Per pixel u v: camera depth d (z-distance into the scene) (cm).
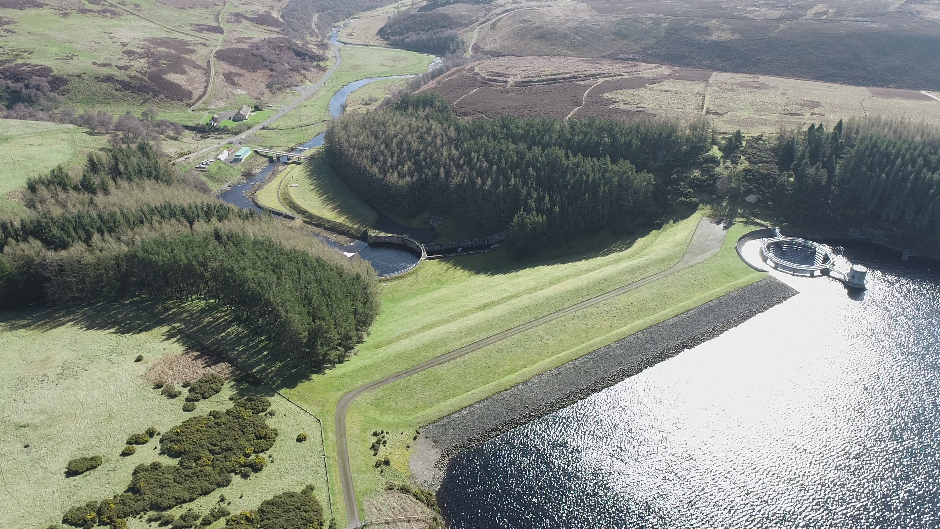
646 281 13762
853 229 16100
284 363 10762
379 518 7988
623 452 9200
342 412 9831
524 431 9681
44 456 8644
